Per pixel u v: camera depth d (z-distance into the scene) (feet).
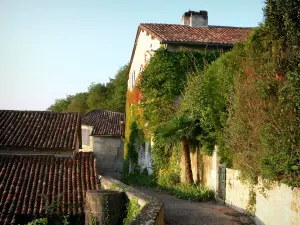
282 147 26.22
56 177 50.01
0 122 62.69
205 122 46.65
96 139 110.52
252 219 33.06
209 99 45.11
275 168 26.71
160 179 61.36
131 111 91.91
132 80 93.97
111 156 110.83
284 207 25.26
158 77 63.77
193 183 51.08
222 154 43.29
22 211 42.04
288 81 26.11
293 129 25.03
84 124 118.62
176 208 38.65
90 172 52.11
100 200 35.70
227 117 41.16
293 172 24.68
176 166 59.62
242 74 36.06
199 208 38.96
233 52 39.45
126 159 98.02
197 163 52.54
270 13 29.48
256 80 31.78
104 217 35.60
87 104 206.69
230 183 39.93
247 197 34.76
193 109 50.14
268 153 27.89
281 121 26.27
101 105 192.13
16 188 46.32
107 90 204.13
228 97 40.34
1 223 39.93
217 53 64.23
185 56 63.67
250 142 32.55
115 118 123.85
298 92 24.56
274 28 29.25
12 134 59.11
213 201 44.52
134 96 88.33
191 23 75.25
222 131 42.70
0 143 55.72
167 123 54.95
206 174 49.03
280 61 28.35
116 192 37.04
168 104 63.21
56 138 59.57
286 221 24.79
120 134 110.93
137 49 86.58
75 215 42.83
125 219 35.09
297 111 24.98
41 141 58.13
